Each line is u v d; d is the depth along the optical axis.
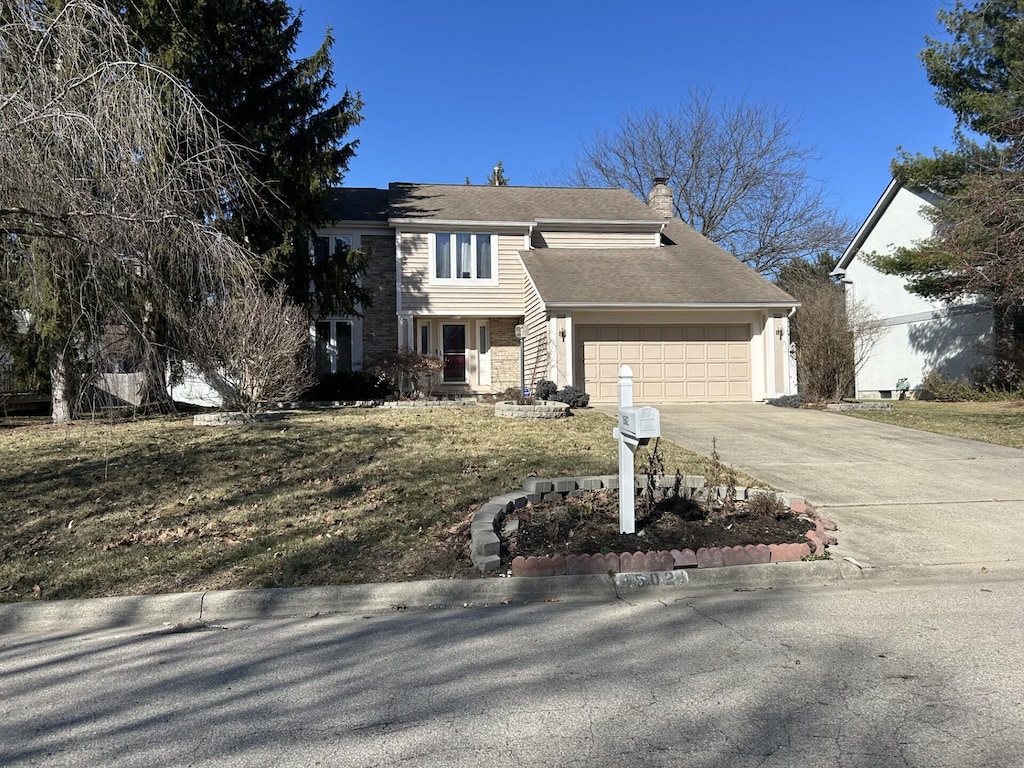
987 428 12.40
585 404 15.51
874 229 23.62
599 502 6.89
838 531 6.36
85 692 3.60
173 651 4.17
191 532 6.26
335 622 4.66
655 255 20.31
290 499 7.19
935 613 4.59
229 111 15.08
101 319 7.52
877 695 3.37
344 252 17.09
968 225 13.72
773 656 3.89
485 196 22.47
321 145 16.83
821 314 17.39
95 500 7.18
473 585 5.09
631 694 3.44
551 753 2.89
